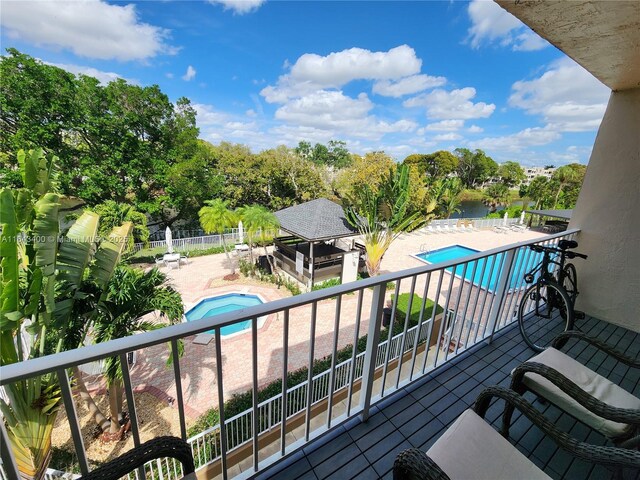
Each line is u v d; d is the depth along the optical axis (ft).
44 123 40.47
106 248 12.31
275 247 42.68
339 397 14.11
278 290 33.30
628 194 9.06
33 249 10.83
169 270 36.91
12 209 8.63
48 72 38.65
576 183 87.61
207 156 56.08
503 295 7.75
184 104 53.83
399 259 43.73
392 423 5.27
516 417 5.46
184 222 61.31
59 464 12.96
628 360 4.72
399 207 33.06
